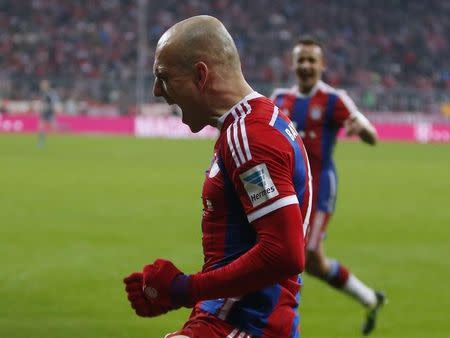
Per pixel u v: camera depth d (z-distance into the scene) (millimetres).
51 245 30234
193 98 8633
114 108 112125
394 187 54094
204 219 8922
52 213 38594
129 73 121000
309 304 22547
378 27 141500
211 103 8641
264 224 8055
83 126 110500
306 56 21203
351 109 20859
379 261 28875
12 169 59062
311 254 20031
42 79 112750
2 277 24750
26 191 46812
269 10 139375
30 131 109188
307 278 25719
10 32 128750
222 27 8703
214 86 8594
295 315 8945
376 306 19484
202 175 58188
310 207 9008
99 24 132375
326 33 138125
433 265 28250
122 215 38406
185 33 8547
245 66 127375
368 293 19500
